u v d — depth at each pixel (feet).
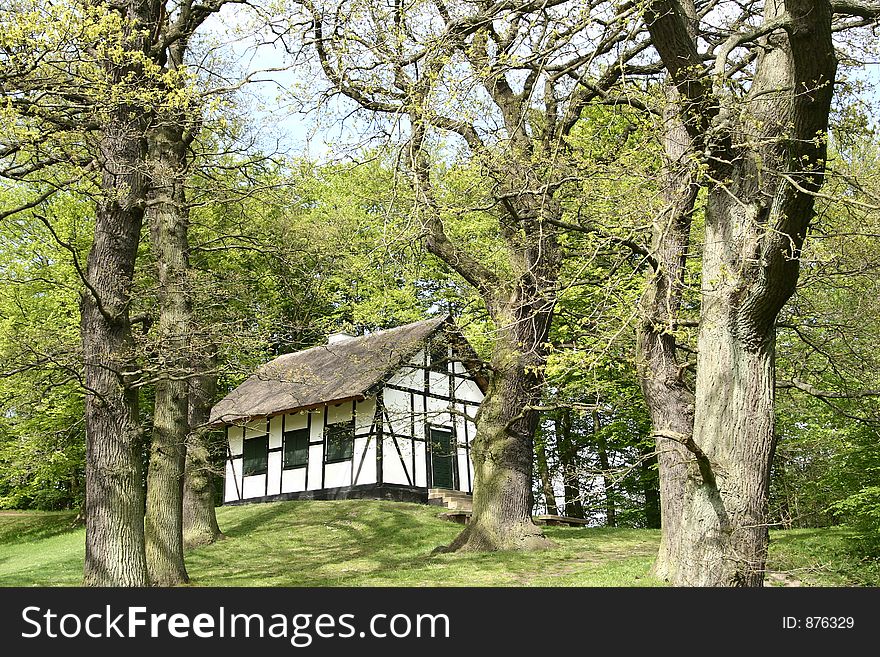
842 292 43.88
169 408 50.96
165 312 52.90
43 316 82.64
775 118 28.35
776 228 26.37
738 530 28.04
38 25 27.37
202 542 62.44
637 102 34.06
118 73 36.32
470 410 87.86
